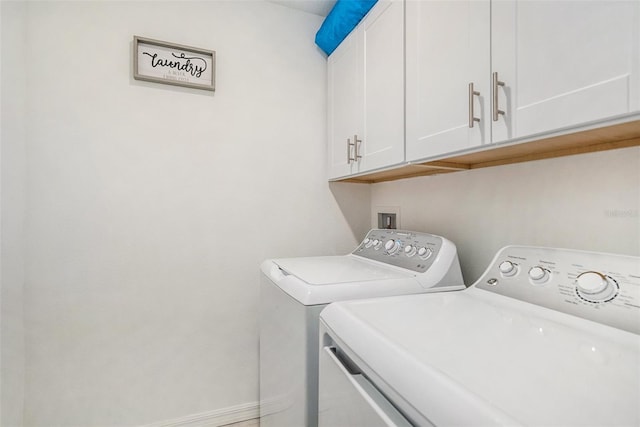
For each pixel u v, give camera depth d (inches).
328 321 34.4
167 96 65.7
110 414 61.6
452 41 41.0
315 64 79.6
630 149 34.2
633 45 24.1
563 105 28.9
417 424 20.3
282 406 48.1
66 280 58.4
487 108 36.2
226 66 70.7
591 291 30.7
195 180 68.1
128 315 62.9
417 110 47.3
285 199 76.3
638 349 24.4
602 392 18.4
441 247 50.6
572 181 39.7
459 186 57.4
